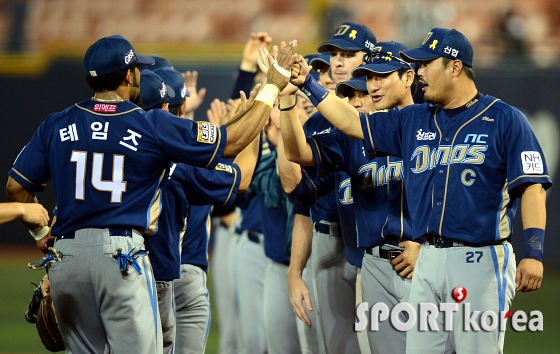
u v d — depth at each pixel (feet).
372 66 55.16
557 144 157.07
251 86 82.33
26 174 49.55
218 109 73.26
